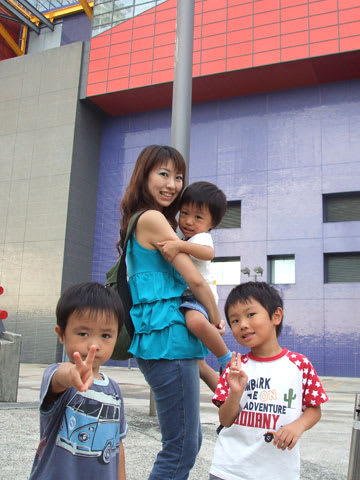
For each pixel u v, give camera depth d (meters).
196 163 24.30
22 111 27.00
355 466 1.63
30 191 25.66
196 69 22.81
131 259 1.99
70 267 24.36
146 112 26.36
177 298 1.92
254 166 23.14
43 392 1.39
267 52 21.73
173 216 2.20
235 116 24.09
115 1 26.02
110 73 25.16
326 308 20.33
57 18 30.91
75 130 25.45
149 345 1.84
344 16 20.83
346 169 21.50
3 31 29.70
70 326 1.43
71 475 1.40
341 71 21.72
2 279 25.05
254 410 1.75
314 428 5.24
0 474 2.75
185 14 5.23
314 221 21.47
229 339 21.12
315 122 22.53
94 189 26.30
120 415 1.57
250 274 21.97
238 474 1.69
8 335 5.88
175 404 1.83
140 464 3.16
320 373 19.80
